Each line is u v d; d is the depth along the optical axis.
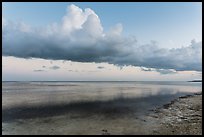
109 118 23.97
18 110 30.02
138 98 47.94
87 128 19.22
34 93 64.75
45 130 18.69
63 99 45.34
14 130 18.70
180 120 21.41
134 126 19.62
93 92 70.38
